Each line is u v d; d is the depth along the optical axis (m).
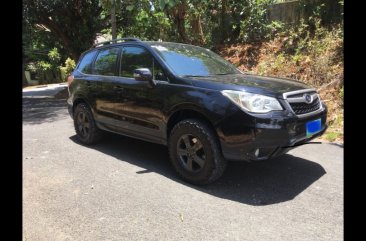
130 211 3.53
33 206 3.66
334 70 7.81
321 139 5.86
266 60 9.67
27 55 21.38
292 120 3.74
